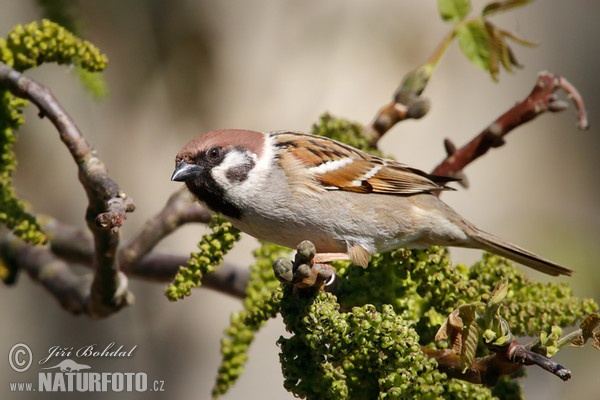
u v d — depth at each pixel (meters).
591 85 13.97
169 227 7.63
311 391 5.08
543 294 5.69
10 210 6.43
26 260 8.86
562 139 13.79
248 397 11.98
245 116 12.04
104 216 4.92
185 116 12.02
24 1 11.17
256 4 12.12
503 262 5.84
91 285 7.05
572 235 12.77
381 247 7.61
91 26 11.41
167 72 11.94
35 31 6.36
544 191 13.49
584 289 11.52
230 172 7.15
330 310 5.00
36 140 11.42
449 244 7.85
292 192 7.21
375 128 7.81
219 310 12.12
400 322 4.86
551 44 13.91
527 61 13.66
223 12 12.04
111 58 11.66
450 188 7.62
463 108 12.52
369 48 12.10
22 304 11.66
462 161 7.61
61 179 11.66
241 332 6.46
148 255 8.59
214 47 12.02
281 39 12.13
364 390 5.16
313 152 7.35
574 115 13.84
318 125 7.96
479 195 13.14
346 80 12.03
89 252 8.92
